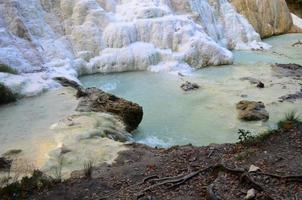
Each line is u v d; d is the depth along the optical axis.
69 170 7.36
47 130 9.16
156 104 12.39
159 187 6.27
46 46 15.19
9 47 13.85
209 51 16.98
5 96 11.16
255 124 10.71
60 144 8.34
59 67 14.61
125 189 6.43
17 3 15.22
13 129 9.31
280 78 14.76
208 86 14.01
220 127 10.65
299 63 17.39
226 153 7.73
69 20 16.52
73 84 13.10
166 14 17.88
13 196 6.37
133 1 18.02
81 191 6.52
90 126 9.33
